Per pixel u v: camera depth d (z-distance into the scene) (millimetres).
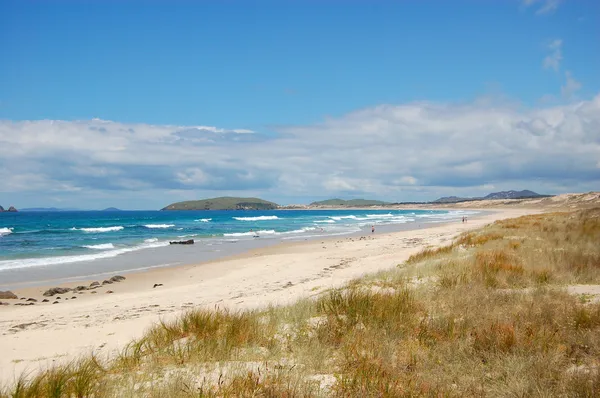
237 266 25234
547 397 4773
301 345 7066
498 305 8984
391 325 7773
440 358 6199
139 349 7574
